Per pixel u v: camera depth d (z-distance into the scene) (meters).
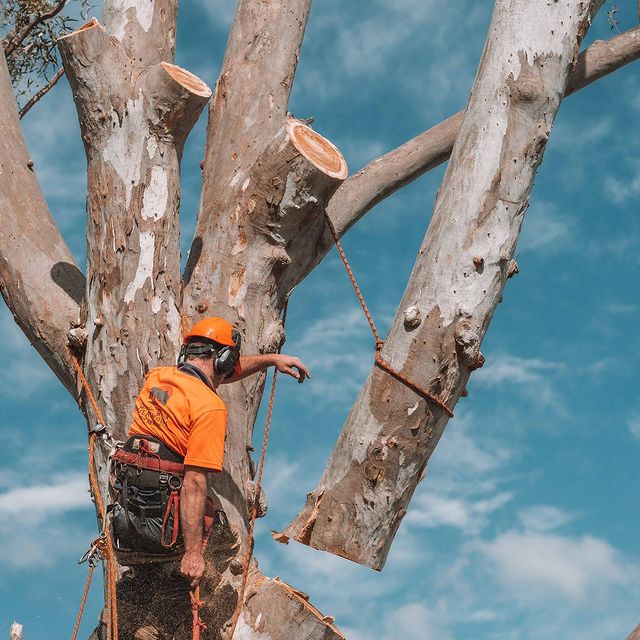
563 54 4.91
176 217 5.38
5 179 5.87
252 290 5.49
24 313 5.50
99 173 5.32
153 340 5.08
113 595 4.15
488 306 4.68
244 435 5.34
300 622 4.65
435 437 4.71
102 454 5.02
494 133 4.79
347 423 4.81
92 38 5.34
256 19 6.28
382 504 4.68
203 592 4.64
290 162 5.34
